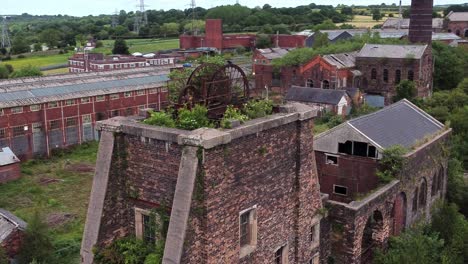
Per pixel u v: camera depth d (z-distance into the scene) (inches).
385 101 3373.5
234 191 659.4
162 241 673.0
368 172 1187.9
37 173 2110.0
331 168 1250.6
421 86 3307.1
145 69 3225.9
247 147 671.8
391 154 1137.4
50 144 2386.8
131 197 708.0
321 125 2711.6
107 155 694.5
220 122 690.8
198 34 6565.0
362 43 4025.6
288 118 739.4
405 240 1088.8
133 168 699.4
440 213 1304.1
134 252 690.2
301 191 792.9
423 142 1283.2
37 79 2787.9
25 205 1691.7
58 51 6245.1
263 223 726.5
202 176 610.2
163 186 669.3
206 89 756.0
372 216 1103.0
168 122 695.1
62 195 1813.5
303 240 823.7
